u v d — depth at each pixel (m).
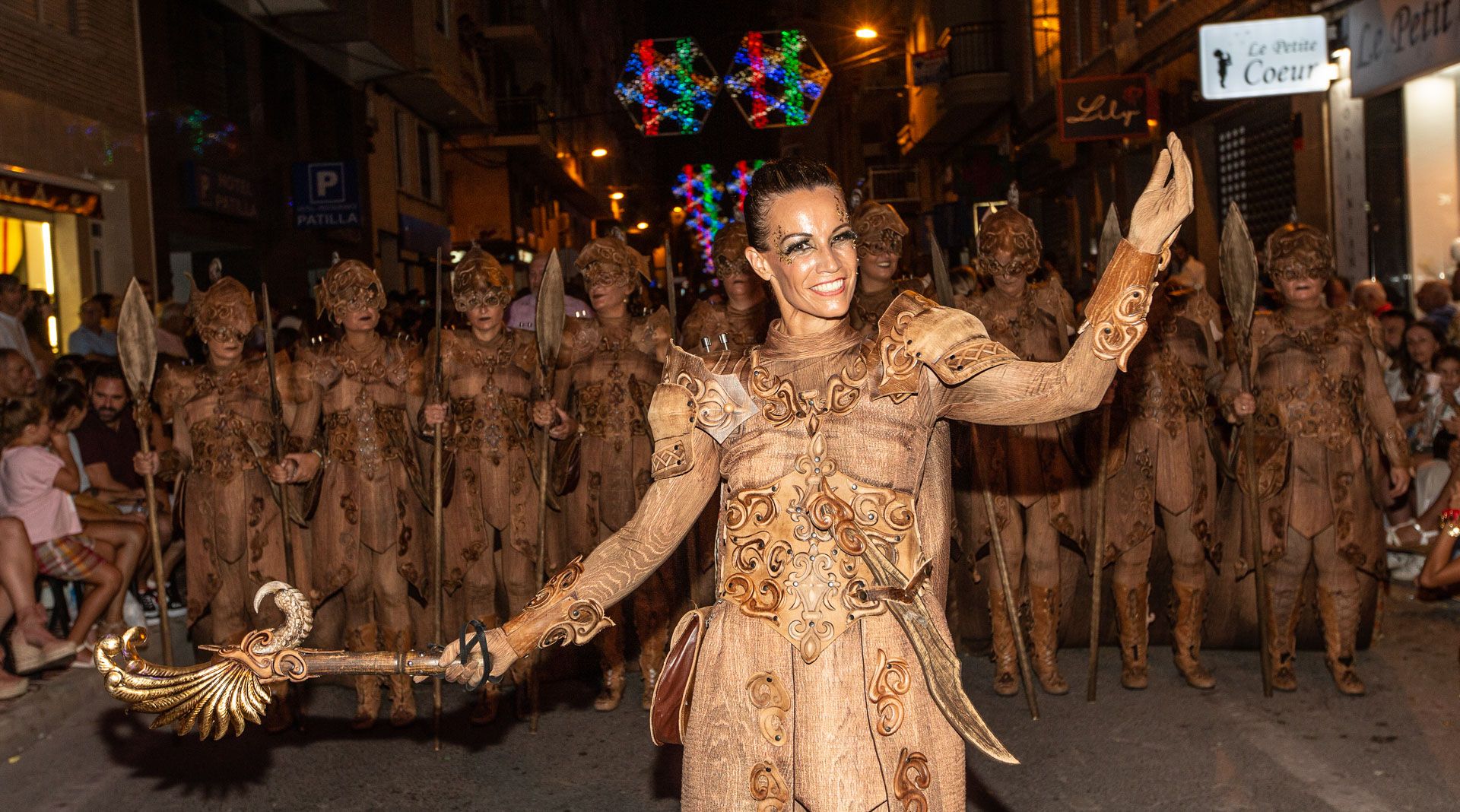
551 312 5.58
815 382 2.33
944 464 2.46
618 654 6.00
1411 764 4.79
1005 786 4.73
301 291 19.23
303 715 5.90
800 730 2.24
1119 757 5.00
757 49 22.84
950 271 7.44
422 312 12.57
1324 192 13.52
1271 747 5.05
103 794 5.00
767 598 2.29
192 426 5.54
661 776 5.03
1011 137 26.59
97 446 7.80
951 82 27.09
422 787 4.98
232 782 5.10
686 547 6.07
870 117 43.38
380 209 23.66
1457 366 7.95
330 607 5.99
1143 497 5.86
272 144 18.30
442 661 2.29
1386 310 9.33
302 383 5.56
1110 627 6.67
